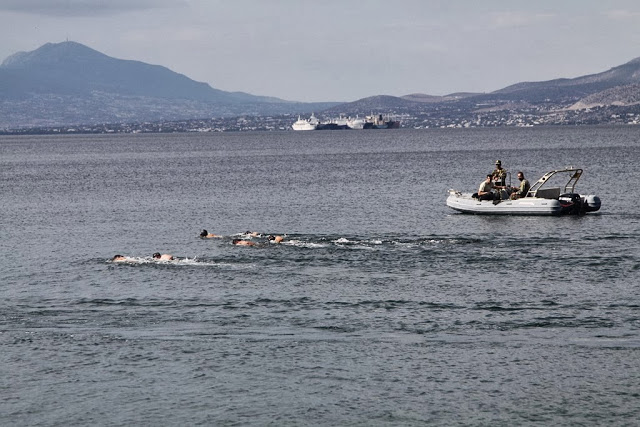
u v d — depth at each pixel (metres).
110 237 137.62
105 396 61.69
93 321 80.75
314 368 66.50
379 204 181.50
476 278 96.31
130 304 87.12
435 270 101.12
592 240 121.94
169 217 166.38
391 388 62.41
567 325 76.44
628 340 71.69
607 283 92.62
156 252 119.00
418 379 63.94
